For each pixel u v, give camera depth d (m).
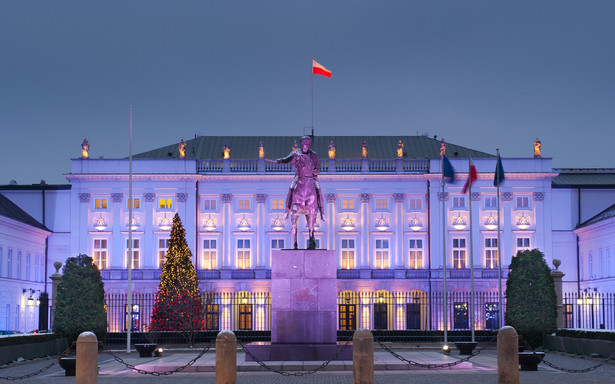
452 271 87.25
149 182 89.38
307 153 38.12
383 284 87.75
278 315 36.31
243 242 90.06
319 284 36.41
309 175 38.06
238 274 88.19
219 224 89.94
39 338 46.53
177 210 89.19
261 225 89.88
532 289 54.62
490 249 88.94
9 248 78.56
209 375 34.50
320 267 36.53
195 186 89.88
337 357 35.66
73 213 89.31
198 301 60.84
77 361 25.11
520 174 88.75
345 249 90.00
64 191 90.88
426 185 89.94
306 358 35.66
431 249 88.94
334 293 36.44
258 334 58.62
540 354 35.41
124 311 86.62
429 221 89.31
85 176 88.94
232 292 87.81
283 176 90.06
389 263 89.69
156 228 89.00
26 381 32.22
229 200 89.94
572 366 38.50
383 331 60.12
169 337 58.00
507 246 88.94
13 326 79.44
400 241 89.69
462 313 87.12
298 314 36.28
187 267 68.69
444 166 66.06
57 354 49.62
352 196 90.50
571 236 90.38
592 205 90.56
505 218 89.19
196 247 89.50
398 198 89.88
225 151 90.69
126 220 89.12
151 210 89.12
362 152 94.62
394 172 89.88
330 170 90.25
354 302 87.94
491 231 88.81
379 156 95.88
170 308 60.75
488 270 87.31
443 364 35.88
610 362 40.53
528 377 31.83
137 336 57.69
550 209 89.25
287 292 36.34
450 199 89.50
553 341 51.34
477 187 89.44
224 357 24.61
